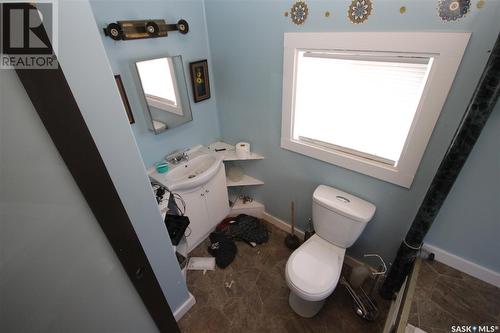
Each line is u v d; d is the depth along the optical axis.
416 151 1.35
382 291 1.79
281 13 1.55
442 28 1.08
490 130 1.11
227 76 2.12
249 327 1.73
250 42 1.80
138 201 1.12
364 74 1.42
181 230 1.81
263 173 2.36
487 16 0.96
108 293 0.90
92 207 0.74
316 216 1.83
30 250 0.64
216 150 2.39
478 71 1.05
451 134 1.22
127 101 1.74
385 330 1.51
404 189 1.51
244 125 2.25
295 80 1.70
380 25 1.23
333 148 1.75
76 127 0.65
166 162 2.11
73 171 0.67
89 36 0.74
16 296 0.64
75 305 0.80
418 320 1.28
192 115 2.21
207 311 1.83
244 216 2.55
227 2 1.77
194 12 1.90
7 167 0.56
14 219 0.59
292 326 1.72
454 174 1.17
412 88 1.29
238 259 2.23
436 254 1.54
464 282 1.44
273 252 2.29
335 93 1.59
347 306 1.81
